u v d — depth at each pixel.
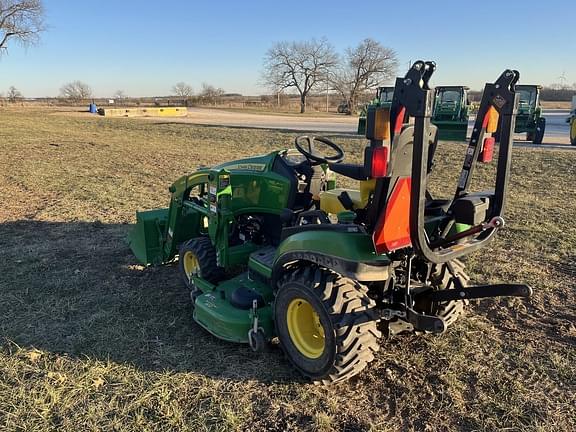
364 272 3.06
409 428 3.03
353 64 72.69
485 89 3.14
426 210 3.37
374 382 3.48
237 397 3.30
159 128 26.06
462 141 19.27
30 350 3.84
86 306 4.64
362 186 3.23
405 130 2.88
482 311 4.59
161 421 3.06
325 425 3.02
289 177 4.23
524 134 24.91
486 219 3.28
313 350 3.46
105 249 6.25
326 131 24.53
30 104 67.69
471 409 3.20
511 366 3.67
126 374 3.54
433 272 3.72
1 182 10.47
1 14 44.00
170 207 5.36
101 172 11.89
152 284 5.17
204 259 4.64
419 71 2.56
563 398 3.30
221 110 59.81
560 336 4.12
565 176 11.93
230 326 3.81
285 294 3.47
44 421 3.06
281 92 77.25
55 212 8.02
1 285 5.08
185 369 3.61
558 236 6.91
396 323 3.63
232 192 4.52
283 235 3.67
